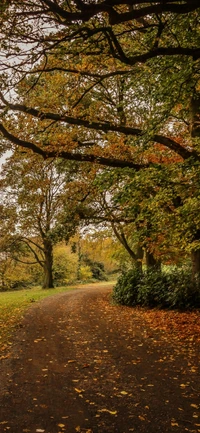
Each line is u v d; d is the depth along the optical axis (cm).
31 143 1238
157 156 1386
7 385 606
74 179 1912
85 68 1106
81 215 2097
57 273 4959
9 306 1922
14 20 721
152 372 678
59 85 1235
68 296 2605
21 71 874
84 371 690
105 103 1492
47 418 470
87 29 737
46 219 3216
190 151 1262
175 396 548
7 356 808
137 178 968
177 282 1653
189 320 1266
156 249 1677
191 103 1255
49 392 571
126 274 2148
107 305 1977
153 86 1046
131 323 1303
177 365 723
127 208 1099
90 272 5653
